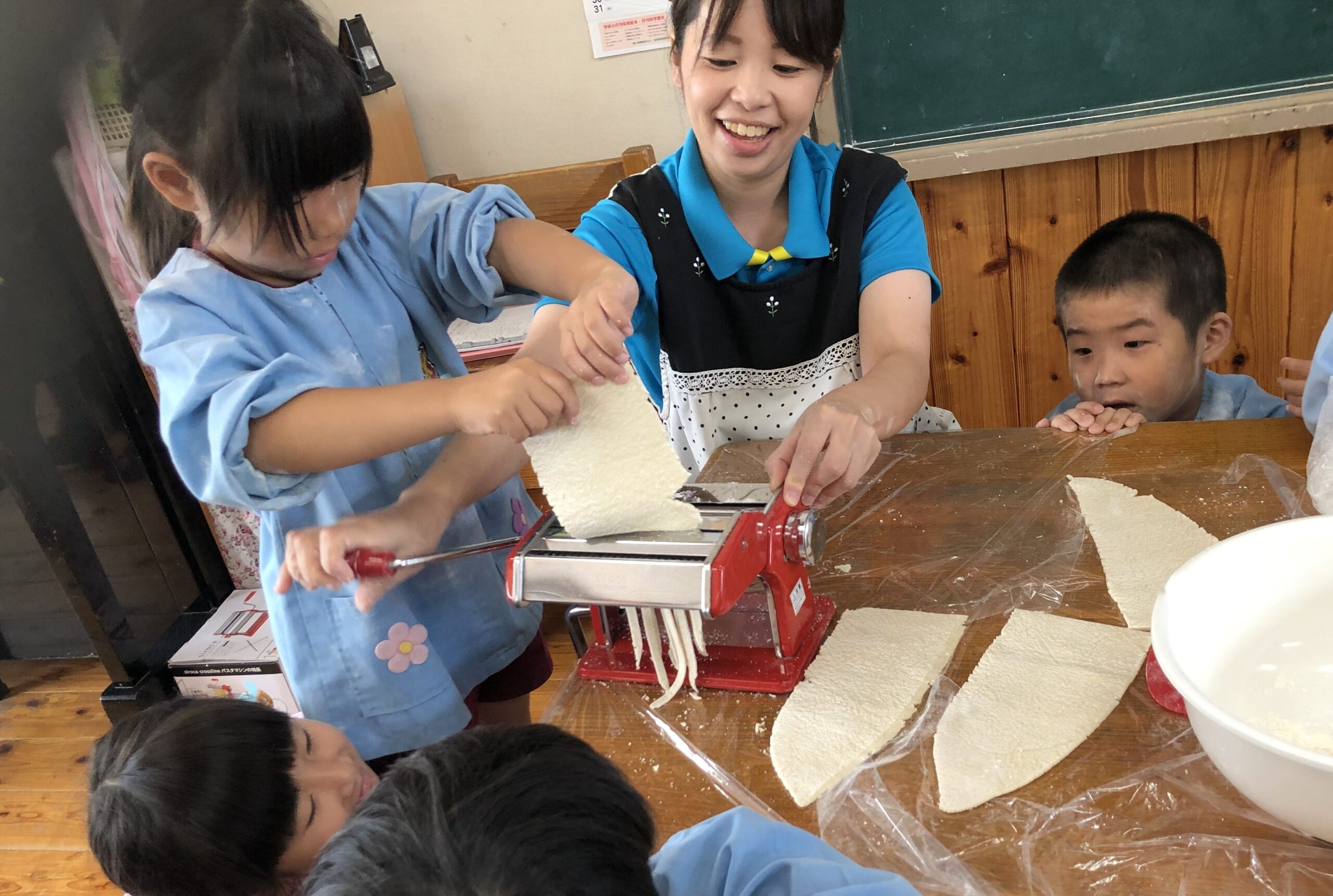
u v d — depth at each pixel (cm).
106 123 126
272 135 68
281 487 77
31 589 221
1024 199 195
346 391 75
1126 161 187
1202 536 90
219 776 84
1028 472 107
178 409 74
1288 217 184
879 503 106
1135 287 133
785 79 101
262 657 192
